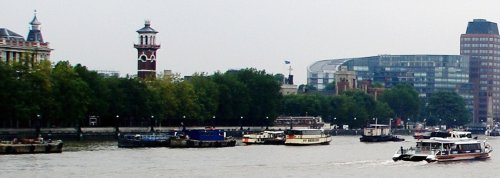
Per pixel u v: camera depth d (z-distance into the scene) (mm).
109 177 169875
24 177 165375
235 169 190125
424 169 196125
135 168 187125
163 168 188500
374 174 184500
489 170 198250
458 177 183625
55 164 190125
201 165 197500
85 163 194500
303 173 184500
